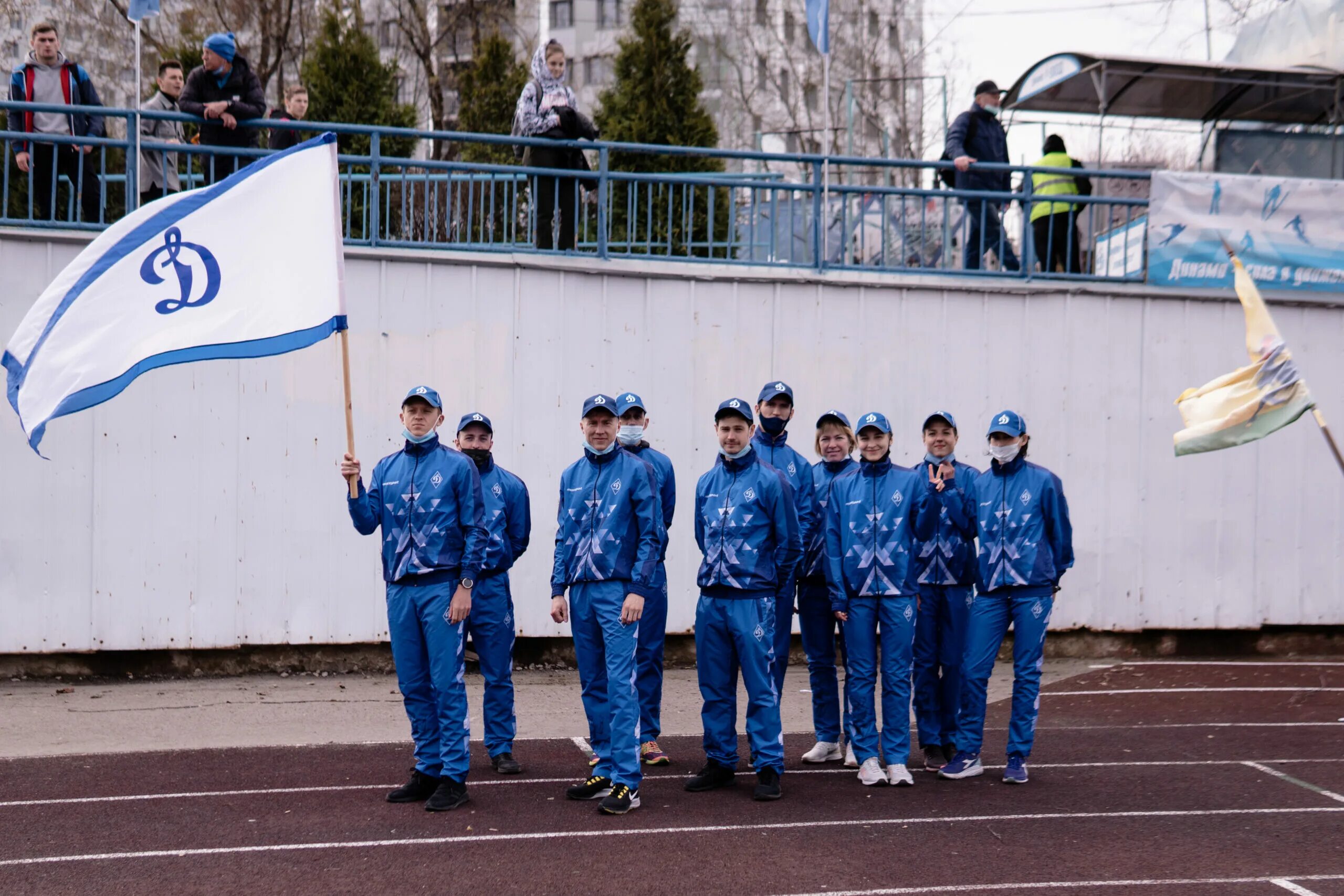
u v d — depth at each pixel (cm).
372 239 1084
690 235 1159
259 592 1051
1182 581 1193
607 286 1112
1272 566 1207
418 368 1077
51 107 1015
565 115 1149
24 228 1022
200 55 1941
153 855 602
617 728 680
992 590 761
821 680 812
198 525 1040
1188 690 1052
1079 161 1334
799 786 744
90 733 859
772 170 2305
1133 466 1189
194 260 681
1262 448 1208
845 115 3356
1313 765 803
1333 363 1218
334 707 949
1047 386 1180
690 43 2078
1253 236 1204
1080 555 1179
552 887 560
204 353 675
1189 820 675
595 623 712
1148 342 1193
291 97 1192
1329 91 1463
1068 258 1245
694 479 1126
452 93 2662
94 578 1022
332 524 1065
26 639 1010
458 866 588
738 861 598
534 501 1098
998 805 702
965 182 1269
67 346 661
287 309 684
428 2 2580
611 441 702
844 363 1152
